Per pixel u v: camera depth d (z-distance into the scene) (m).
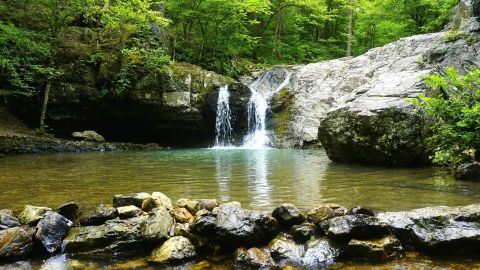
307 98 18.47
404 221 4.05
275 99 19.34
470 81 7.35
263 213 4.23
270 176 8.09
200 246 4.04
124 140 19.31
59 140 15.12
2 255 3.83
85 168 9.60
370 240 3.92
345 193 6.08
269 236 4.12
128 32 18.47
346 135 10.06
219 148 17.47
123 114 17.81
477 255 3.75
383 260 3.71
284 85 20.22
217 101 18.56
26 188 6.79
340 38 31.27
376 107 9.63
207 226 4.15
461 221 3.93
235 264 3.72
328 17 27.55
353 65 18.84
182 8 22.42
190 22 23.06
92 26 19.06
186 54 21.92
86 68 17.06
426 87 10.04
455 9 17.89
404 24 24.02
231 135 19.11
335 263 3.71
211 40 23.45
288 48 28.28
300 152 14.59
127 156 12.95
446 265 3.55
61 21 16.61
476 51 13.79
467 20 15.00
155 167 9.83
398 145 9.14
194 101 18.22
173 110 17.88
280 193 6.19
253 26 27.86
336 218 4.14
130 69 17.22
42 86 16.62
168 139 19.30
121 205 5.00
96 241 4.07
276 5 27.19
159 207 4.53
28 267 3.71
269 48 27.97
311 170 9.00
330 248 3.88
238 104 18.95
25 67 16.33
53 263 3.80
